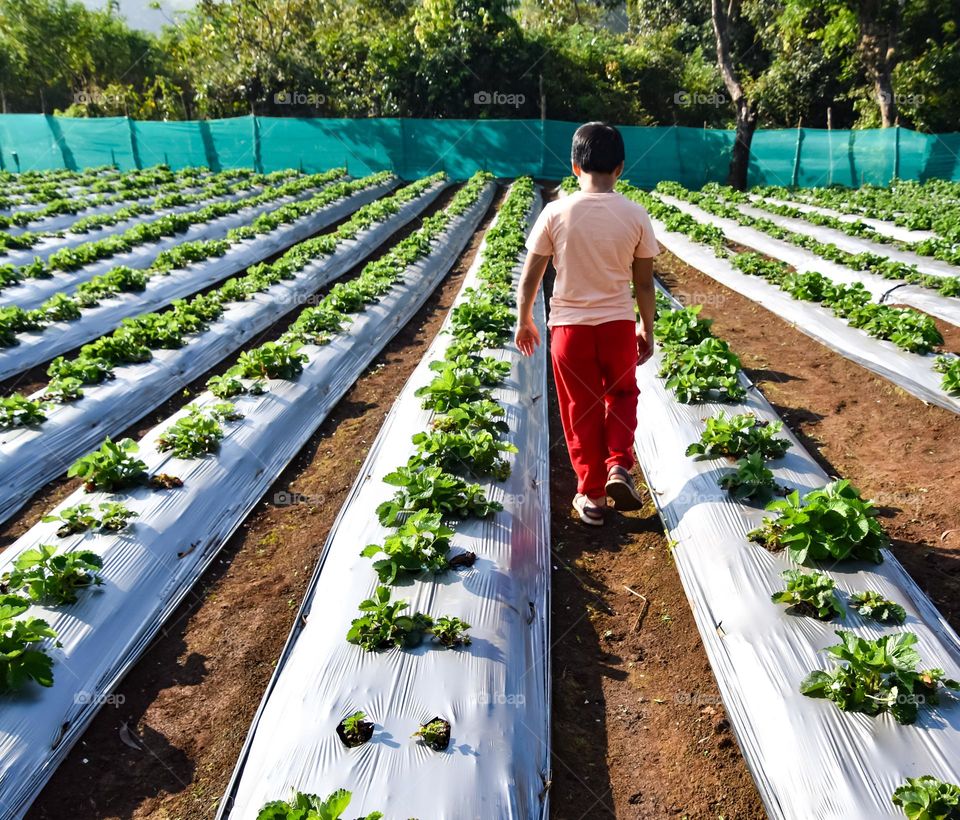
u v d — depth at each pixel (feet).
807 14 91.45
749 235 51.16
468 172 90.58
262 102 96.94
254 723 11.65
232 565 16.85
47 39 124.88
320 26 100.07
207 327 30.91
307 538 17.75
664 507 17.69
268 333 33.86
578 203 15.29
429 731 10.66
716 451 18.63
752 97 108.88
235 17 94.94
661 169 90.53
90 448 22.30
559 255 15.62
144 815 10.80
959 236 44.88
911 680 10.81
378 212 56.85
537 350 28.04
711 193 75.46
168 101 109.60
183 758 11.76
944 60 93.30
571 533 17.58
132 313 34.63
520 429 20.98
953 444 20.83
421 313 36.88
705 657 13.66
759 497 16.52
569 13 129.18
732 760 11.57
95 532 16.11
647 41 117.50
